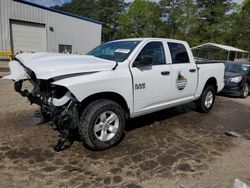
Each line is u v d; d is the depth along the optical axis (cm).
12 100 650
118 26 6266
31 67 335
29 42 1850
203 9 4438
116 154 357
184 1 4397
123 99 388
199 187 284
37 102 372
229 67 1047
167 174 309
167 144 406
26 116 512
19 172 296
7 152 346
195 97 573
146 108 431
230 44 4428
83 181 284
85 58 382
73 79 323
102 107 350
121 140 412
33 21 1827
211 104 646
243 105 807
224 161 354
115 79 363
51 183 277
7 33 1719
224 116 625
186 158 357
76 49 2162
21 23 1780
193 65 543
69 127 343
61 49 2053
